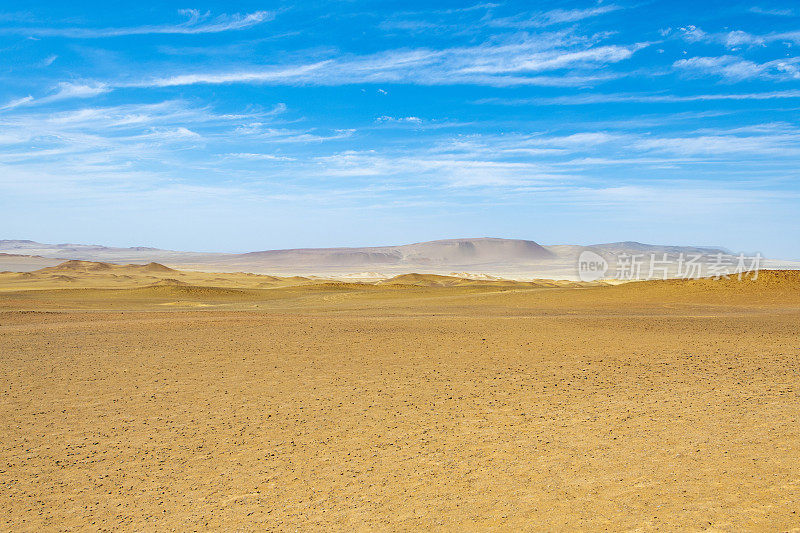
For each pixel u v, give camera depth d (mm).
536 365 20844
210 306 59750
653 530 8250
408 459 11617
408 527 8820
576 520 8711
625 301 50406
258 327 32344
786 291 50188
